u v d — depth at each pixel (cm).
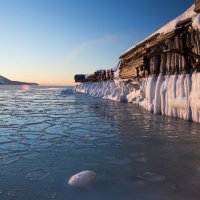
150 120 759
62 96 2472
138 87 1414
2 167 372
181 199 267
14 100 1894
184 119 733
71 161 395
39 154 434
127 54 1638
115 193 284
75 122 770
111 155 421
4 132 625
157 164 373
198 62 667
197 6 642
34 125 723
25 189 298
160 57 977
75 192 289
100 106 1286
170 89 816
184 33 743
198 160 386
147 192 285
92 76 3516
